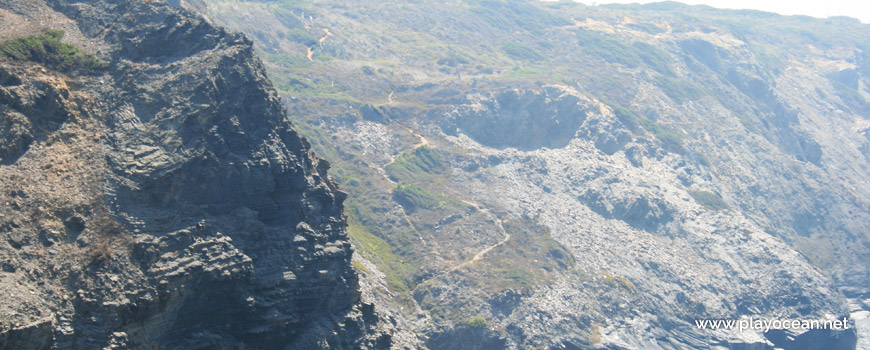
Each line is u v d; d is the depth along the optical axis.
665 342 151.75
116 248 65.94
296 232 78.62
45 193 66.50
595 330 145.00
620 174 198.00
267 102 81.25
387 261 149.12
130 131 74.19
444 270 148.50
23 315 59.00
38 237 63.91
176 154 73.06
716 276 176.62
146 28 84.00
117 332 63.06
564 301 147.00
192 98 76.38
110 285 63.84
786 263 188.00
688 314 162.25
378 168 181.62
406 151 190.25
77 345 61.16
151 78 79.12
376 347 84.38
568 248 165.12
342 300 82.19
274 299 74.19
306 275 77.62
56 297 61.66
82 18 86.56
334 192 86.81
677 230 186.38
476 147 199.62
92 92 77.12
